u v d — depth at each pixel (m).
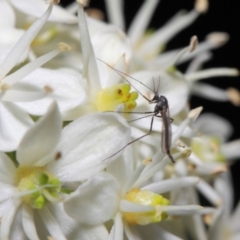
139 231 0.08
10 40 0.08
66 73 0.08
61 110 0.08
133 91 0.09
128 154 0.08
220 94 0.11
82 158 0.08
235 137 0.13
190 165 0.09
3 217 0.08
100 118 0.08
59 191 0.08
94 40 0.09
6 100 0.08
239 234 0.10
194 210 0.08
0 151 0.08
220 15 0.13
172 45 0.13
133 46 0.10
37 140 0.08
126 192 0.08
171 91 0.09
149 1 0.11
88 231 0.08
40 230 0.08
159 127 0.09
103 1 0.13
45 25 0.09
